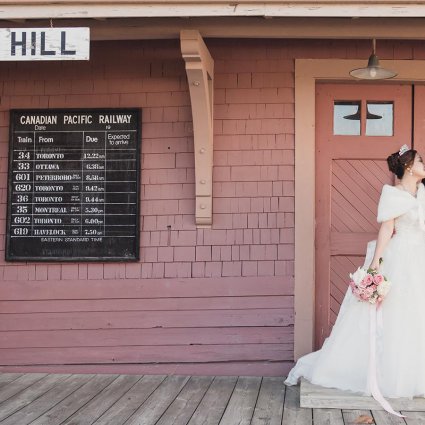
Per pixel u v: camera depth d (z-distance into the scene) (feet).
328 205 17.37
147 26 14.83
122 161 17.35
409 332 14.10
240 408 14.01
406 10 13.14
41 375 17.03
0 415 13.60
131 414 13.64
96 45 17.57
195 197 17.06
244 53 17.30
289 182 17.10
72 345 17.31
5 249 17.44
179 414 13.60
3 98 17.71
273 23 14.80
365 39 16.87
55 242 17.37
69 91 17.58
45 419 13.33
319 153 17.43
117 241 17.28
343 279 17.31
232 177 17.21
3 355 17.39
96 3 13.52
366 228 17.33
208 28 14.78
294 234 17.01
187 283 17.19
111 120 17.43
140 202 17.34
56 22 14.98
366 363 14.32
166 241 17.26
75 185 17.39
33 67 17.67
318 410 13.82
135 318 17.25
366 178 17.39
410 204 14.42
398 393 13.88
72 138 17.48
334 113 17.54
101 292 17.33
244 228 17.13
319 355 15.51
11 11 13.62
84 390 15.56
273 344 16.98
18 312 17.43
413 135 17.35
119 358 17.24
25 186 17.46
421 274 14.42
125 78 17.52
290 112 17.19
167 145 17.38
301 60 17.12
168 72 17.46
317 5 13.26
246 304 17.06
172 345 17.16
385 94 17.43
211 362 17.06
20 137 17.54
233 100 17.29
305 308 16.92
